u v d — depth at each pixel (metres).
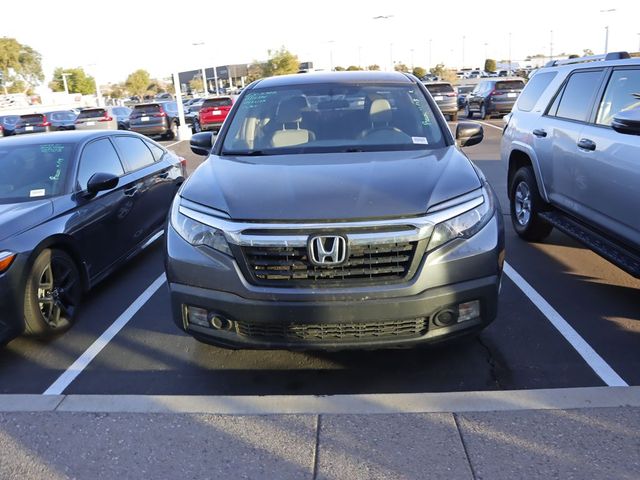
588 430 2.88
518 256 5.83
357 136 4.35
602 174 4.48
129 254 5.66
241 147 4.39
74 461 2.83
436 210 3.20
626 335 3.97
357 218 3.10
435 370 3.62
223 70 80.69
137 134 6.70
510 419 2.99
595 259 5.64
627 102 4.41
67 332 4.46
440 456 2.74
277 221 3.13
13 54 89.62
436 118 4.54
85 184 5.14
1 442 3.00
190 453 2.85
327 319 3.11
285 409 3.18
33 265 4.13
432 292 3.14
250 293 3.14
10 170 5.09
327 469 2.69
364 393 3.40
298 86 4.93
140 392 3.51
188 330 3.41
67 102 74.12
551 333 4.05
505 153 6.79
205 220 3.31
